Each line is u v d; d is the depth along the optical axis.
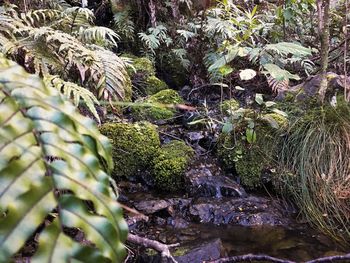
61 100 0.52
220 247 1.70
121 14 3.72
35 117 0.45
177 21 3.69
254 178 2.30
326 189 2.02
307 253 1.75
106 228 0.42
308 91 2.48
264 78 3.19
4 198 0.39
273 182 2.25
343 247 1.81
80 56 2.16
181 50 3.43
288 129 2.30
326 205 2.01
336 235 1.91
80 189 0.42
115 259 0.42
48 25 2.61
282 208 2.13
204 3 3.50
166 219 1.98
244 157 2.34
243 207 2.09
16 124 0.44
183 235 1.85
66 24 2.65
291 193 2.16
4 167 0.40
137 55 3.75
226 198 2.16
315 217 2.01
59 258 0.38
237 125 2.45
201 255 1.63
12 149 0.42
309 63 3.13
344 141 2.13
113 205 0.45
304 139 2.20
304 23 3.35
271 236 1.89
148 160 2.33
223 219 2.01
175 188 2.24
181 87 3.57
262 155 2.32
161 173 2.25
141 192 2.24
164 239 1.80
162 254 1.36
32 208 0.39
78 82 2.33
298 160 2.19
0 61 0.62
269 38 3.30
